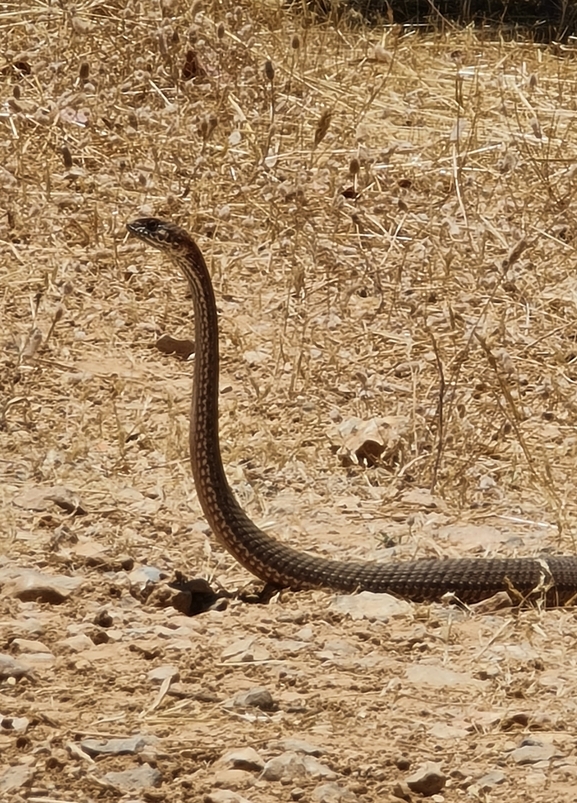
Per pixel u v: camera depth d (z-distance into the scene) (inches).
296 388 666.2
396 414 645.9
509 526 549.3
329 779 344.2
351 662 415.5
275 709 382.3
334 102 1007.6
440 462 599.5
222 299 757.3
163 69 983.6
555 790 346.9
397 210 858.1
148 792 334.3
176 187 858.1
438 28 1251.2
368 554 505.7
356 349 714.8
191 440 465.4
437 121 1015.6
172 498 542.0
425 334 727.7
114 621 433.4
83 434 593.0
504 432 624.7
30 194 828.0
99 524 510.0
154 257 786.8
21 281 742.5
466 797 344.5
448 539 527.2
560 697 400.2
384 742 366.6
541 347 729.0
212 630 435.2
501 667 418.3
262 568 470.3
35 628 420.8
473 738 373.1
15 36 989.8
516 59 1168.2
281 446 603.5
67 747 350.6
